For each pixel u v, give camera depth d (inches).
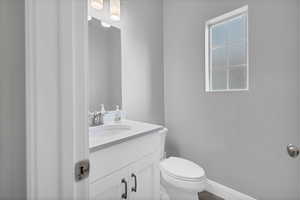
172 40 85.2
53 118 15.6
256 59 57.4
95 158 31.8
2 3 16.5
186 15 78.5
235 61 68.9
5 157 16.9
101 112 57.9
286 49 50.1
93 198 31.5
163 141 72.4
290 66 49.3
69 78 16.0
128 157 39.7
